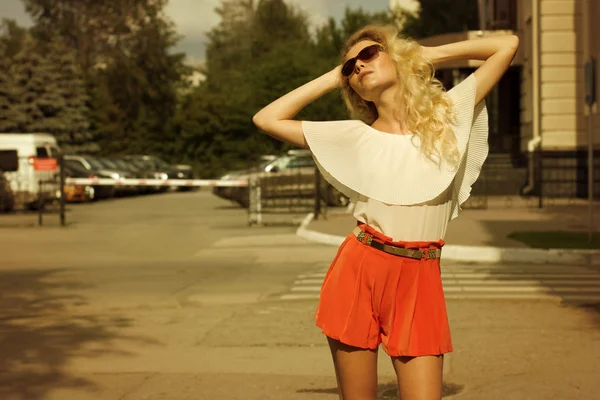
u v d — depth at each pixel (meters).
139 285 10.78
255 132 64.19
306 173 27.12
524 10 31.09
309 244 16.06
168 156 67.69
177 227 21.27
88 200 35.38
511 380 5.92
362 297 3.11
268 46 89.56
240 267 12.60
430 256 3.11
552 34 27.86
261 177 27.17
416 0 56.81
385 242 3.07
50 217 25.81
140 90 69.06
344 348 3.15
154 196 42.41
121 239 17.97
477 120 3.21
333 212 24.28
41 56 57.28
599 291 9.62
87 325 8.16
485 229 16.83
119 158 47.09
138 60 70.75
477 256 13.05
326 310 3.18
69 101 58.12
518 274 11.20
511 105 33.81
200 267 12.68
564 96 27.78
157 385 5.93
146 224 22.47
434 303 3.10
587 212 21.77
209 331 7.75
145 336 7.59
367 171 3.08
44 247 16.30
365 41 3.19
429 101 3.07
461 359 6.52
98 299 9.72
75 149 57.78
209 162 66.62
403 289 3.09
